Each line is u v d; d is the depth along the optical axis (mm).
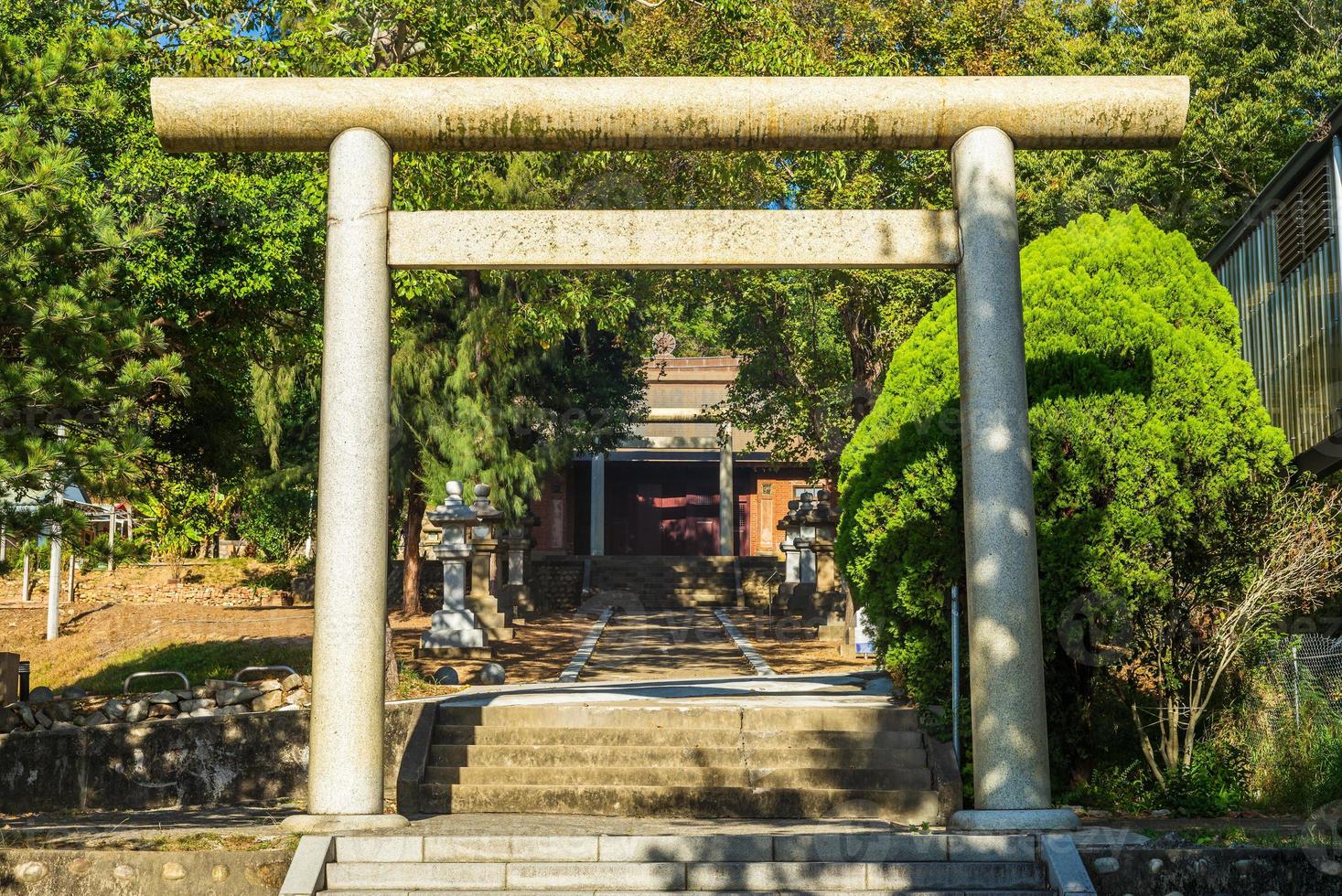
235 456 15117
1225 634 9984
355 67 13492
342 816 8141
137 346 9062
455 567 19344
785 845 7773
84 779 11109
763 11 16109
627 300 18219
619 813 9945
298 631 19406
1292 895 7516
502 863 7629
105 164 12211
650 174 18891
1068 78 8922
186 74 13336
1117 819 9133
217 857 7469
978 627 8484
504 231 8828
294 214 12367
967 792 10211
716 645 21672
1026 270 10852
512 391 25719
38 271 9680
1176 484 9867
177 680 14484
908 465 10844
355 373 8594
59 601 23016
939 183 19547
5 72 9203
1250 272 14211
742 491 39281
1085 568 9789
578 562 33906
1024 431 8648
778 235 8875
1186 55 20859
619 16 16109
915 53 20219
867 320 21328
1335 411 11570
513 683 15977
